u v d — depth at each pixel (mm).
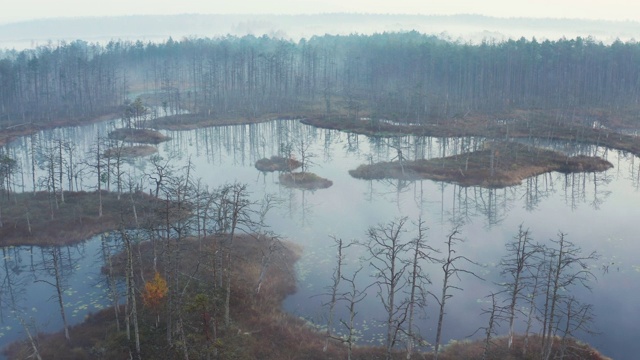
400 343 42781
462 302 50469
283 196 85812
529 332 44281
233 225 48969
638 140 122562
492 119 144250
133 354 38500
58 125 146125
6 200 77688
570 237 67625
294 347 41188
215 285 44812
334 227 71438
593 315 45531
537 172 99875
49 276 56750
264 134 139500
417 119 149125
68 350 40031
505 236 68125
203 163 108875
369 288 53438
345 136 136125
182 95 198750
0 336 44531
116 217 72062
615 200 84375
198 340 39219
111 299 50594
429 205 81562
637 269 57812
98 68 197250
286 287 52906
